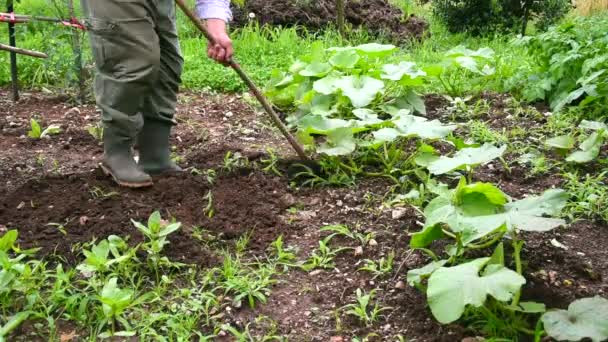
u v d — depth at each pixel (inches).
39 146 191.2
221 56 154.4
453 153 183.0
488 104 222.5
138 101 149.9
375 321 118.9
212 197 155.6
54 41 181.5
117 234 138.0
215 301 122.3
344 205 156.6
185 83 248.1
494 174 172.9
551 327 104.0
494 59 254.1
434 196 155.6
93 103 229.9
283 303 124.1
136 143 177.2
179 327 115.1
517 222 112.9
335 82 198.2
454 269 109.4
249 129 205.5
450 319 103.2
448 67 244.2
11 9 203.5
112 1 139.9
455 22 368.8
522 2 362.3
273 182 165.0
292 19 329.1
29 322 117.0
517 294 112.1
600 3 436.1
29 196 153.2
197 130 205.0
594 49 216.1
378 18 343.6
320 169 170.2
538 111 218.1
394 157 171.2
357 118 198.2
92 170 168.6
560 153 178.1
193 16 149.3
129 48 143.3
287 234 144.9
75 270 128.0
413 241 125.4
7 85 247.1
